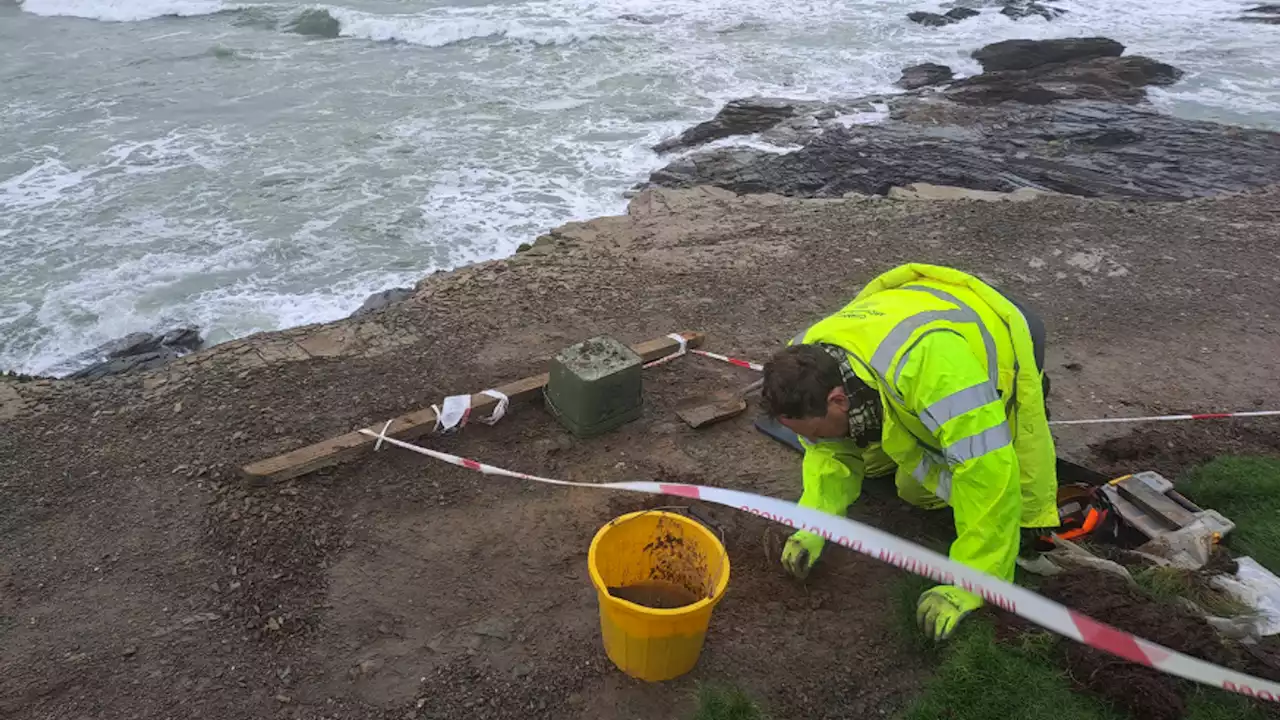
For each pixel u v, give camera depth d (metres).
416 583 3.63
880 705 3.10
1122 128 12.15
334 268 8.52
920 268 3.21
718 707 3.00
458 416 4.53
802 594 3.55
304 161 11.08
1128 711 2.93
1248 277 6.86
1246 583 3.40
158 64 15.20
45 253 8.68
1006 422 2.83
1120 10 19.77
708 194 9.52
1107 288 6.66
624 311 6.18
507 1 19.86
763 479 4.28
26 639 3.35
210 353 5.51
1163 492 3.88
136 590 3.58
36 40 16.70
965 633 3.21
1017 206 8.45
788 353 2.91
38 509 4.05
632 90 14.41
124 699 3.11
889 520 3.93
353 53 16.22
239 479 4.20
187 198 9.95
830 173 10.55
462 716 3.06
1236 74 15.49
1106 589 3.23
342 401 4.91
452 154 11.45
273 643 3.34
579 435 4.55
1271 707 2.93
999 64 15.91
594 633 3.38
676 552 3.25
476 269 7.11
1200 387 5.30
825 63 16.09
